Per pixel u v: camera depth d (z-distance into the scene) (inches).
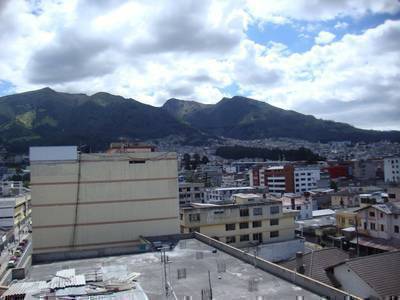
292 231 3038.9
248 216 2883.9
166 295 951.6
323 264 1904.5
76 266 1305.4
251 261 1217.4
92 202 1779.0
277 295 912.3
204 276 1095.0
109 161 1809.8
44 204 1728.6
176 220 1887.3
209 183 7785.4
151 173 1866.4
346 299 832.3
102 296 865.5
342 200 5162.4
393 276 1651.1
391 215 3021.7
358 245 3029.0
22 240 4719.5
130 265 1269.7
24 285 972.6
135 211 1834.4
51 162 1744.6
